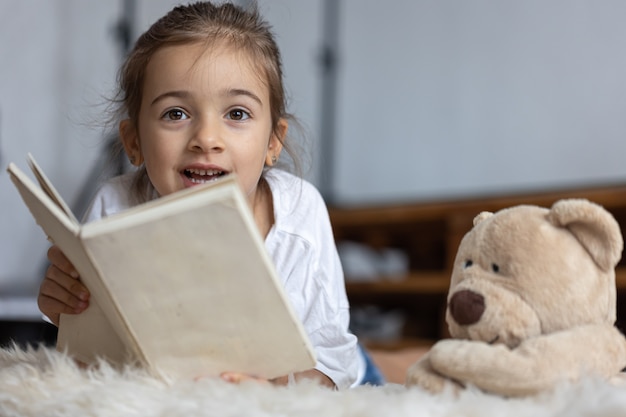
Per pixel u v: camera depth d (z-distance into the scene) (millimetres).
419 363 682
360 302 3076
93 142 2543
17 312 1628
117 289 630
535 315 637
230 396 622
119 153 1346
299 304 1036
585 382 592
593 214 638
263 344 664
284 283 1039
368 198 3771
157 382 668
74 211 2342
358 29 3852
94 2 2814
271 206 1096
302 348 665
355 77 3844
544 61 3365
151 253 607
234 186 590
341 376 1015
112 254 609
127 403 627
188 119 916
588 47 3254
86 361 769
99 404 628
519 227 658
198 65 910
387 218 2678
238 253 607
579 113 3256
